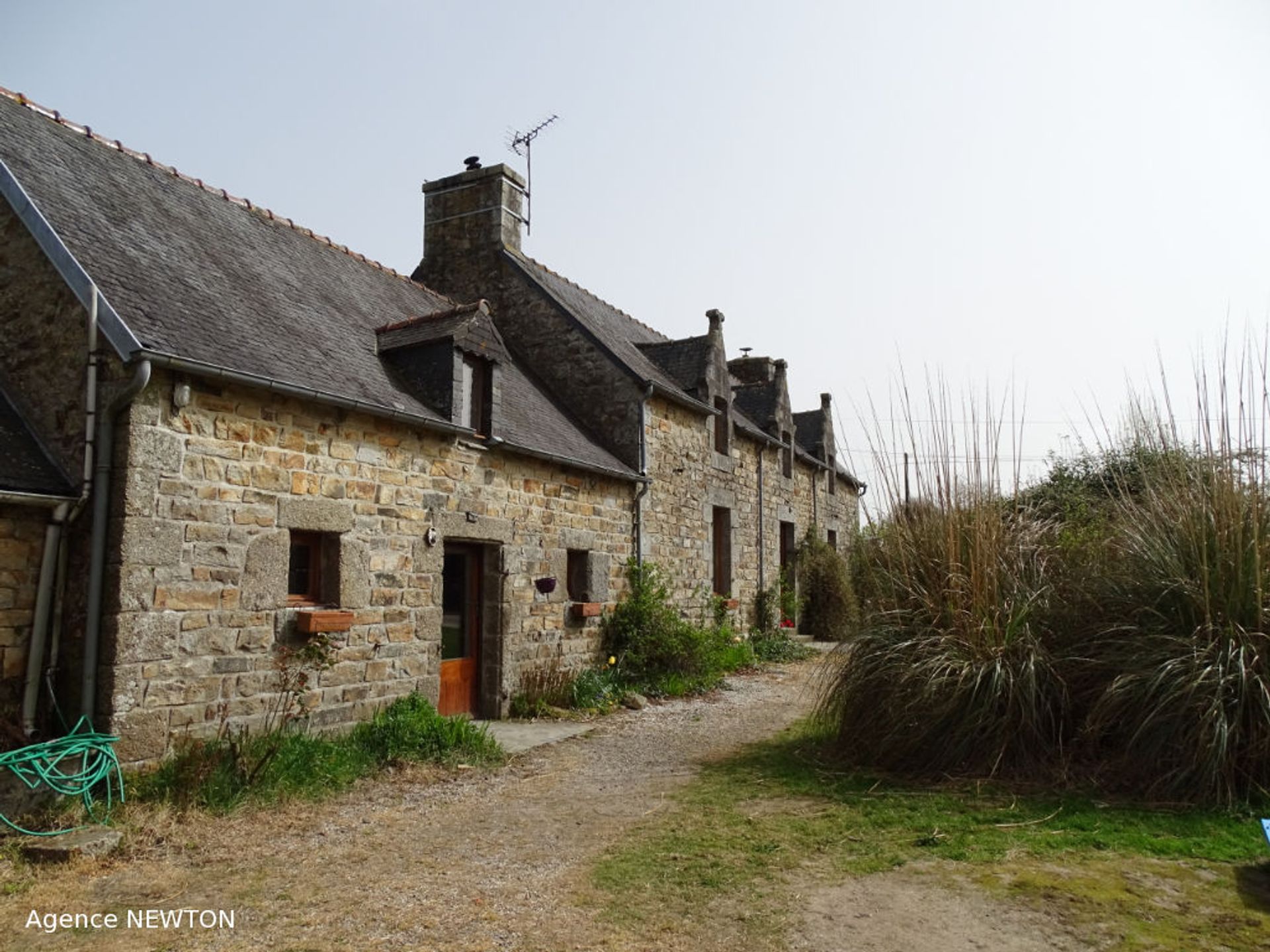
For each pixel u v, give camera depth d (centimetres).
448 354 805
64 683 531
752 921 352
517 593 895
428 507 774
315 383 656
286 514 633
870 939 332
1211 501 521
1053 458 824
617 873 410
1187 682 476
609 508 1070
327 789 560
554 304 1207
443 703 823
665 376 1333
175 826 473
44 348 574
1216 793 465
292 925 355
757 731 788
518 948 331
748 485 1505
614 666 1030
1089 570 577
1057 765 529
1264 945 315
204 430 579
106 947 337
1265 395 519
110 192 720
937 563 587
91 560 525
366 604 700
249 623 601
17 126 689
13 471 516
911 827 461
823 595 1702
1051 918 343
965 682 539
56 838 439
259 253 854
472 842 467
